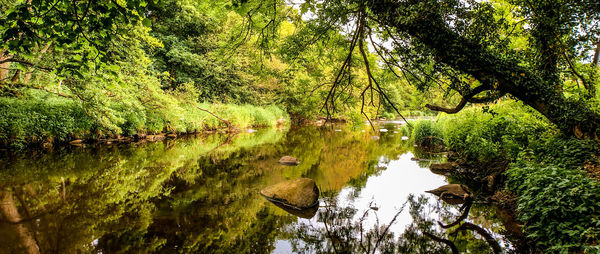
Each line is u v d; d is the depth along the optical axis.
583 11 3.89
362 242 4.24
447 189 6.29
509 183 5.50
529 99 4.04
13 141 9.04
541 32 4.22
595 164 3.90
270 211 5.34
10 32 2.44
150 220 4.66
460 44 3.65
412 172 8.60
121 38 7.38
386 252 3.94
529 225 3.84
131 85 9.75
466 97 4.29
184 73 19.08
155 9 2.71
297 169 8.88
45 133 9.84
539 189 3.84
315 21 4.29
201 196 6.00
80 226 4.25
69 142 10.78
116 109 11.71
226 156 10.57
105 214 4.77
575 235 3.05
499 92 4.10
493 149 6.77
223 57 5.24
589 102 4.32
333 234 4.49
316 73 5.32
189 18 17.61
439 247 4.03
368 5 3.73
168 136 14.70
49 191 5.71
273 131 20.36
